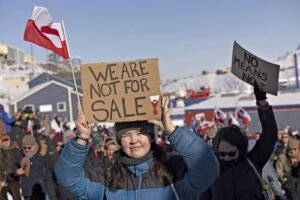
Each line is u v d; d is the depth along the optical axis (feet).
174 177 10.02
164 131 9.94
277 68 13.73
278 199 22.26
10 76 257.55
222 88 272.31
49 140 32.07
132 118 10.12
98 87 10.36
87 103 10.33
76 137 10.03
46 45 11.37
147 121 10.19
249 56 14.37
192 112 123.65
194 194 9.82
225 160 13.89
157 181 9.90
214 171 9.66
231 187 13.58
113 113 10.22
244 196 13.50
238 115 69.31
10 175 29.96
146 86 10.24
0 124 39.42
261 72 14.08
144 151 10.04
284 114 113.09
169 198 9.81
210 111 121.08
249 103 115.03
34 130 50.70
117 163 10.23
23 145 29.71
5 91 199.00
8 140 30.07
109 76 10.37
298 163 21.57
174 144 9.57
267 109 14.07
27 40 11.53
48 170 24.57
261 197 13.62
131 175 10.07
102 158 28.78
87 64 10.44
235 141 13.69
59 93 153.58
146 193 9.84
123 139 10.09
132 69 10.34
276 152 33.45
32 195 29.43
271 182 21.98
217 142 14.02
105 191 10.13
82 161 10.03
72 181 10.05
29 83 200.44
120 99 10.20
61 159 10.00
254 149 14.10
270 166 22.20
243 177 13.62
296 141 21.54
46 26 11.43
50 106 153.69
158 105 10.07
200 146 9.49
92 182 10.24
